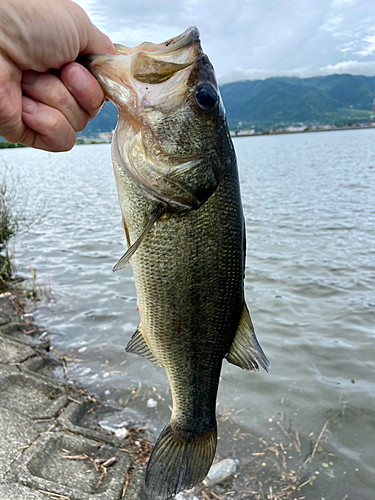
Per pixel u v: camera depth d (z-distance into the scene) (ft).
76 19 0.62
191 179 0.85
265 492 1.46
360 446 1.68
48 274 3.92
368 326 2.73
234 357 1.08
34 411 1.62
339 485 1.50
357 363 2.29
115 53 0.78
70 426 1.57
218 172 0.88
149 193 0.85
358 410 1.89
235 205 0.94
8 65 0.58
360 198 8.01
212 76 0.85
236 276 0.99
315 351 2.42
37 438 1.44
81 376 2.13
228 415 1.86
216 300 0.97
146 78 0.80
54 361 2.27
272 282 3.61
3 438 1.40
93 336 2.62
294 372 2.21
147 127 0.82
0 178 13.82
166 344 0.99
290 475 1.54
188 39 0.84
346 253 4.46
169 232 0.89
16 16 0.56
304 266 4.04
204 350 1.02
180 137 0.84
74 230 6.07
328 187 9.76
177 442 1.10
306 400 1.97
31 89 0.63
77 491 1.23
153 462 1.07
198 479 1.10
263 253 4.54
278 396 2.00
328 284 3.52
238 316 1.04
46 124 0.64
